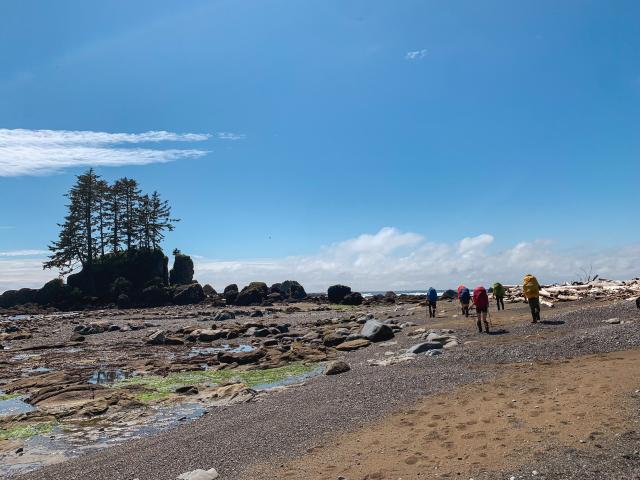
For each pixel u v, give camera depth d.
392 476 8.54
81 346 39.06
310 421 12.83
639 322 19.31
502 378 14.45
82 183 101.12
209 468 10.25
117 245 106.56
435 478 8.18
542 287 49.19
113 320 63.88
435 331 27.30
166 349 35.94
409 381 15.77
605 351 16.02
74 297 95.62
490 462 8.48
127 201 108.06
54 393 20.78
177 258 113.25
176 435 13.72
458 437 10.00
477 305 24.64
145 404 18.95
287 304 89.38
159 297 95.81
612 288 37.75
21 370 28.77
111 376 25.39
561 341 18.12
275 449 10.96
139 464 11.12
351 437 11.11
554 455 8.32
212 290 112.19
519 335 22.31
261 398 17.48
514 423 10.24
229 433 12.77
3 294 101.12
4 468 12.58
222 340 40.50
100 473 10.84
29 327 57.53
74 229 100.19
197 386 21.83
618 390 11.16
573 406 10.64
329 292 84.81
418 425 11.25
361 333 31.38
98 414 17.84
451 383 14.79
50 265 98.75
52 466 12.20
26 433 15.75
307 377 21.91
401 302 79.50
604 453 8.09
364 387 15.88
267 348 31.88
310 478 8.97
